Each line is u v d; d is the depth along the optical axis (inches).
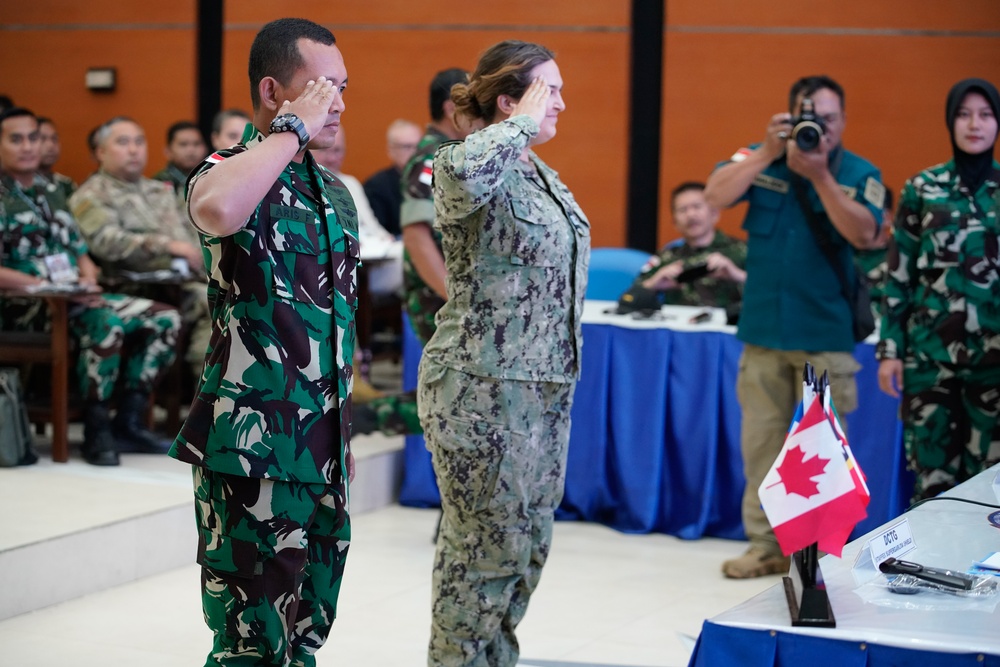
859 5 291.0
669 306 228.8
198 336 228.8
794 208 168.6
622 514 205.0
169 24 331.3
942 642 68.4
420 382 110.6
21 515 166.1
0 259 203.0
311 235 93.2
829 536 73.7
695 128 303.1
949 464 166.1
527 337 106.7
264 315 90.4
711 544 196.5
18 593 151.6
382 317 286.5
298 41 93.9
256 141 94.9
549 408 109.4
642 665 138.3
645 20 303.7
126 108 335.6
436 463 109.7
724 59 299.9
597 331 205.9
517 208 105.8
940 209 163.8
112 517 165.9
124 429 208.8
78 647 141.6
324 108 91.0
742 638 71.2
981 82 161.5
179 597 161.3
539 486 110.0
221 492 91.4
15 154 206.2
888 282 168.9
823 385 77.8
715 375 198.1
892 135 291.7
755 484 175.3
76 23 336.8
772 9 296.0
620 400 204.5
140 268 225.5
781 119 161.5
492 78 110.5
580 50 308.8
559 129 311.6
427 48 319.9
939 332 163.6
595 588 170.6
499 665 115.5
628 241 310.2
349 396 96.3
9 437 195.2
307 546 95.0
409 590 168.4
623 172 308.5
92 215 225.8
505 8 313.7
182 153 263.4
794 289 167.6
